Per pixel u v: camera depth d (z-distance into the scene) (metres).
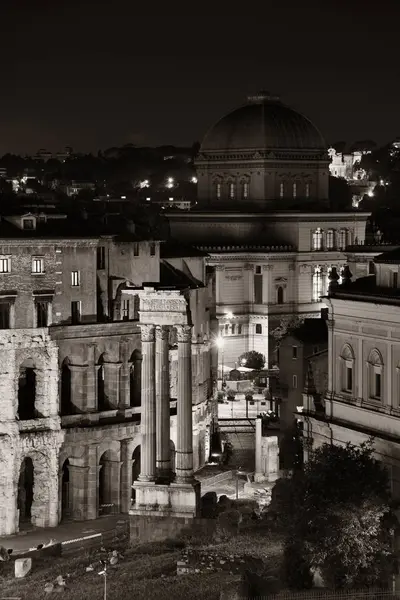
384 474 148.25
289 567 140.50
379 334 157.00
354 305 160.12
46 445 199.62
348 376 163.38
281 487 150.25
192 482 173.12
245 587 138.25
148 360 173.75
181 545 165.12
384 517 145.75
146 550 165.00
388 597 134.50
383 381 156.88
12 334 197.12
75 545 183.88
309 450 169.38
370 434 157.00
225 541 163.12
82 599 146.75
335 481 144.62
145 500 172.75
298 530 140.50
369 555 139.00
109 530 193.88
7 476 196.12
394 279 159.00
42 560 171.88
